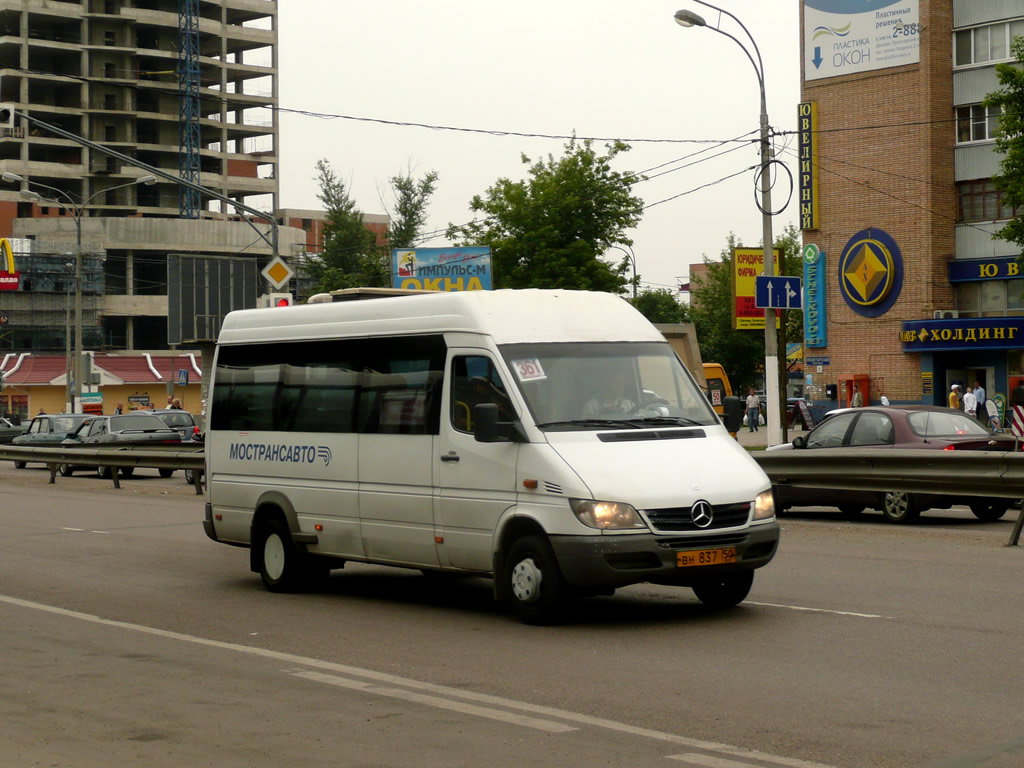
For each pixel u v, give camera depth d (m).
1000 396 45.06
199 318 51.06
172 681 8.62
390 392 11.77
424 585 13.50
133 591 13.25
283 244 112.62
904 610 10.81
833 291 48.69
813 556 14.66
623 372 11.03
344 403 12.27
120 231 106.81
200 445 29.88
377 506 11.79
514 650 9.48
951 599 11.35
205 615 11.63
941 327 44.94
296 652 9.70
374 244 92.75
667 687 8.07
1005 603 11.08
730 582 10.94
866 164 47.56
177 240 108.19
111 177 120.25
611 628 10.28
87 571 14.89
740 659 8.90
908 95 46.31
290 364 13.04
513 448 10.45
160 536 18.91
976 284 46.09
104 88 119.81
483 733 7.00
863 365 47.88
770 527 10.30
